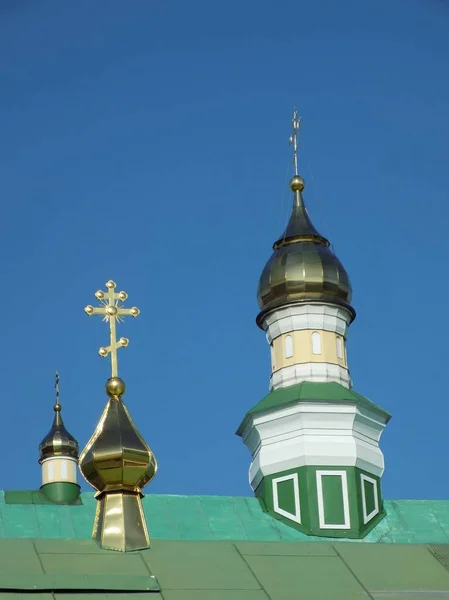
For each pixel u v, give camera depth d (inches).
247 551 2018.9
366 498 2269.9
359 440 2300.7
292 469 2278.5
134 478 2011.6
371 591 1953.7
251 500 2268.7
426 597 1951.3
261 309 2436.0
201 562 1978.3
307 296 2391.7
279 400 2317.9
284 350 2385.6
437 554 2055.9
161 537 2158.0
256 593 1920.5
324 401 2295.8
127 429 2025.1
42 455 3277.6
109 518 2000.5
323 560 2016.5
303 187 2512.3
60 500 3088.1
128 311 2096.5
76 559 1952.5
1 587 1861.5
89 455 2014.0
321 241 2449.6
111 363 2071.9
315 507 2240.4
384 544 2071.9
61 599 1866.4
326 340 2386.8
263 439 2315.5
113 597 1884.8
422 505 2292.1
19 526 2166.6
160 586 1913.1
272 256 2444.6
